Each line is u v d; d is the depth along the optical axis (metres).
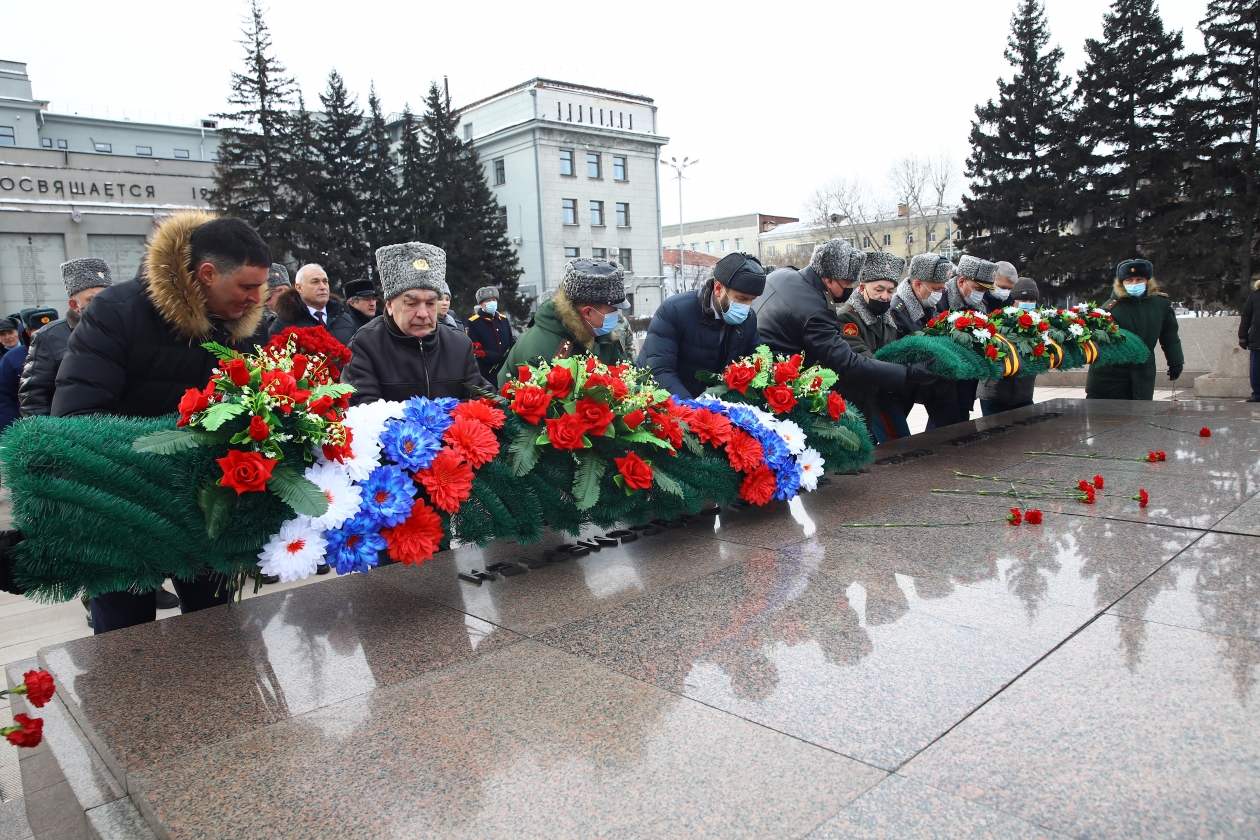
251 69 29.89
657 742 1.66
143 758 1.69
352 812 1.48
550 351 3.53
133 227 28.20
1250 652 1.92
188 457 2.17
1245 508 3.19
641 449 2.99
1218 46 25.59
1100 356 5.78
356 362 3.24
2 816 2.49
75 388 2.40
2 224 26.16
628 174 44.72
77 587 2.07
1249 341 10.50
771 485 3.35
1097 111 27.58
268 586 4.76
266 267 2.58
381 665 2.10
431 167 34.66
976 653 1.99
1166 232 25.72
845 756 1.58
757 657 2.04
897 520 3.26
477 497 2.64
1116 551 2.72
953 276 6.24
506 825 1.42
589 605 2.47
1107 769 1.48
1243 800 1.37
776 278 4.53
